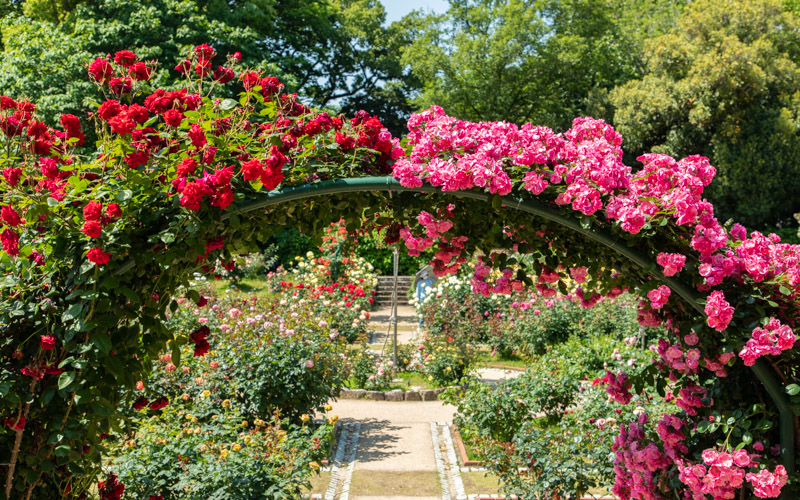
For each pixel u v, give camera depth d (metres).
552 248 3.29
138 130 2.63
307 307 10.28
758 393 2.98
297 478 4.72
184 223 2.60
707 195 20.12
